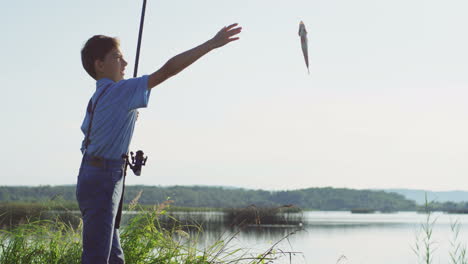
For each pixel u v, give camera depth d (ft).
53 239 14.94
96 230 9.19
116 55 9.98
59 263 14.11
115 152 9.30
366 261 46.50
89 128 9.39
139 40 11.82
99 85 9.69
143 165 10.07
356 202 393.50
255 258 14.64
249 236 42.47
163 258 14.83
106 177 9.24
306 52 6.59
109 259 10.16
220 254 14.94
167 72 8.80
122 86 9.16
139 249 15.44
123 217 15.87
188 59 8.64
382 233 93.20
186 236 15.48
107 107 9.15
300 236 76.84
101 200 9.23
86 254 9.23
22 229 15.23
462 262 16.24
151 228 15.81
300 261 25.91
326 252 53.21
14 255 13.96
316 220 172.96
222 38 8.70
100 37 9.98
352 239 75.92
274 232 54.34
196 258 14.88
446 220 175.01
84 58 10.00
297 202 278.87
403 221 167.73
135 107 9.12
